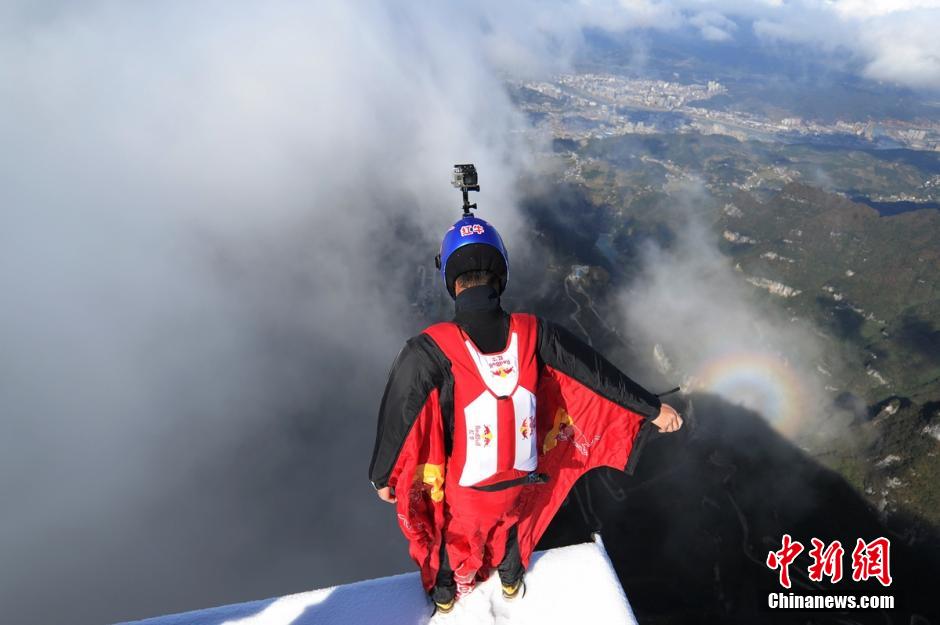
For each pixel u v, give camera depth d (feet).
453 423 10.09
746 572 371.35
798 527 407.85
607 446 11.94
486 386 9.63
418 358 9.77
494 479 10.25
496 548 11.87
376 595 13.23
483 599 13.01
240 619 12.88
